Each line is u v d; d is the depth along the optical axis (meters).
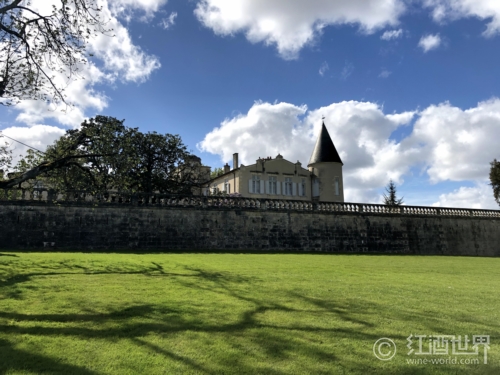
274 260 19.88
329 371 5.05
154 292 9.73
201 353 5.56
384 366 5.30
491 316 8.09
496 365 5.47
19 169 20.09
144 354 5.48
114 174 19.25
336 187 46.59
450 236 38.28
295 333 6.54
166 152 38.72
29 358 5.27
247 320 7.25
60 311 7.66
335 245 32.31
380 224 34.81
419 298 9.89
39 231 23.48
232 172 45.38
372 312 8.15
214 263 17.00
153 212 26.70
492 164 52.00
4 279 11.13
